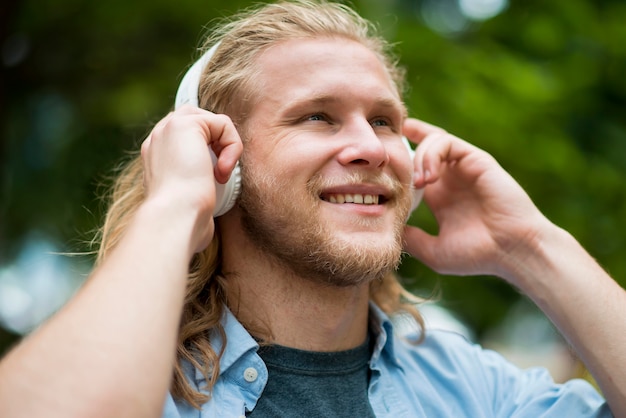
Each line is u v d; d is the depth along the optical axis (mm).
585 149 4320
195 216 1598
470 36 4395
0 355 4102
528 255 2152
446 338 2297
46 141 4340
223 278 1972
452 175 2287
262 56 1950
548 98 3957
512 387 2207
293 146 1858
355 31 2053
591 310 2016
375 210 1874
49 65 4211
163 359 1427
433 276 4355
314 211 1839
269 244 1892
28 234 4262
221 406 1805
